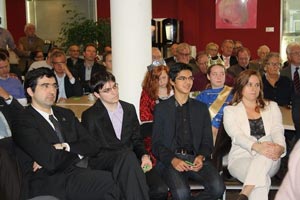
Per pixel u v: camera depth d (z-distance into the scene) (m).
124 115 3.32
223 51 7.46
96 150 3.07
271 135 3.34
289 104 4.78
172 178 3.11
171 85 3.63
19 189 2.49
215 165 3.29
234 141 3.28
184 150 3.32
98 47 7.75
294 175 1.29
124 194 2.86
